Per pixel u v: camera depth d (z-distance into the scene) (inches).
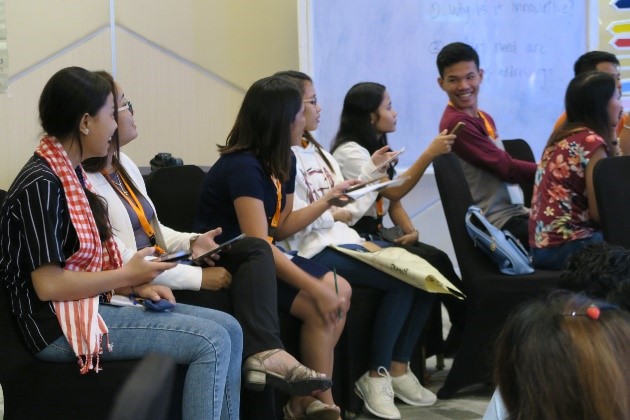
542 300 59.4
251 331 137.9
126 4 267.7
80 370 117.2
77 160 124.4
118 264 129.3
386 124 208.2
